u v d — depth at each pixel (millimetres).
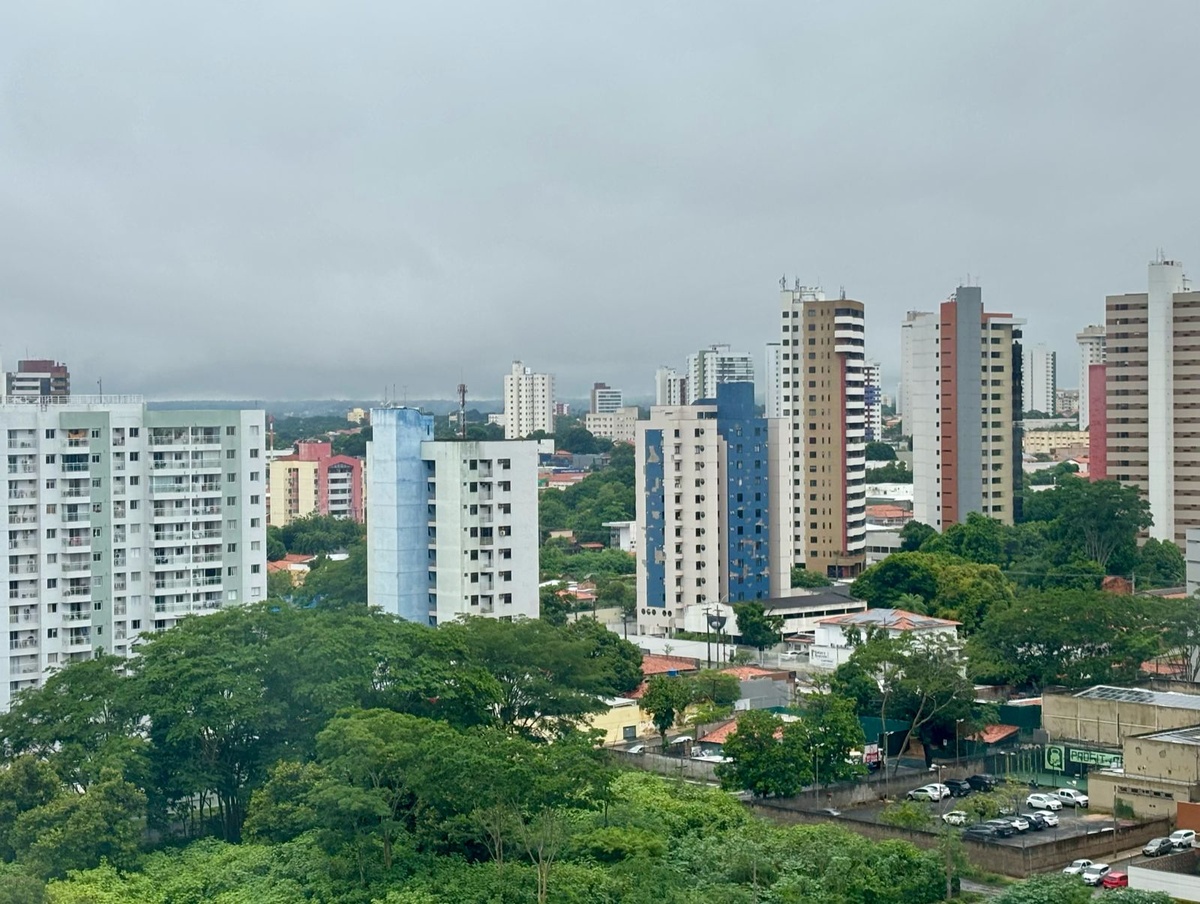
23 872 147625
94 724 179500
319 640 180875
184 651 182875
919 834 173625
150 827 176625
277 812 163625
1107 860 172625
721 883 155875
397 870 153125
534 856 159250
